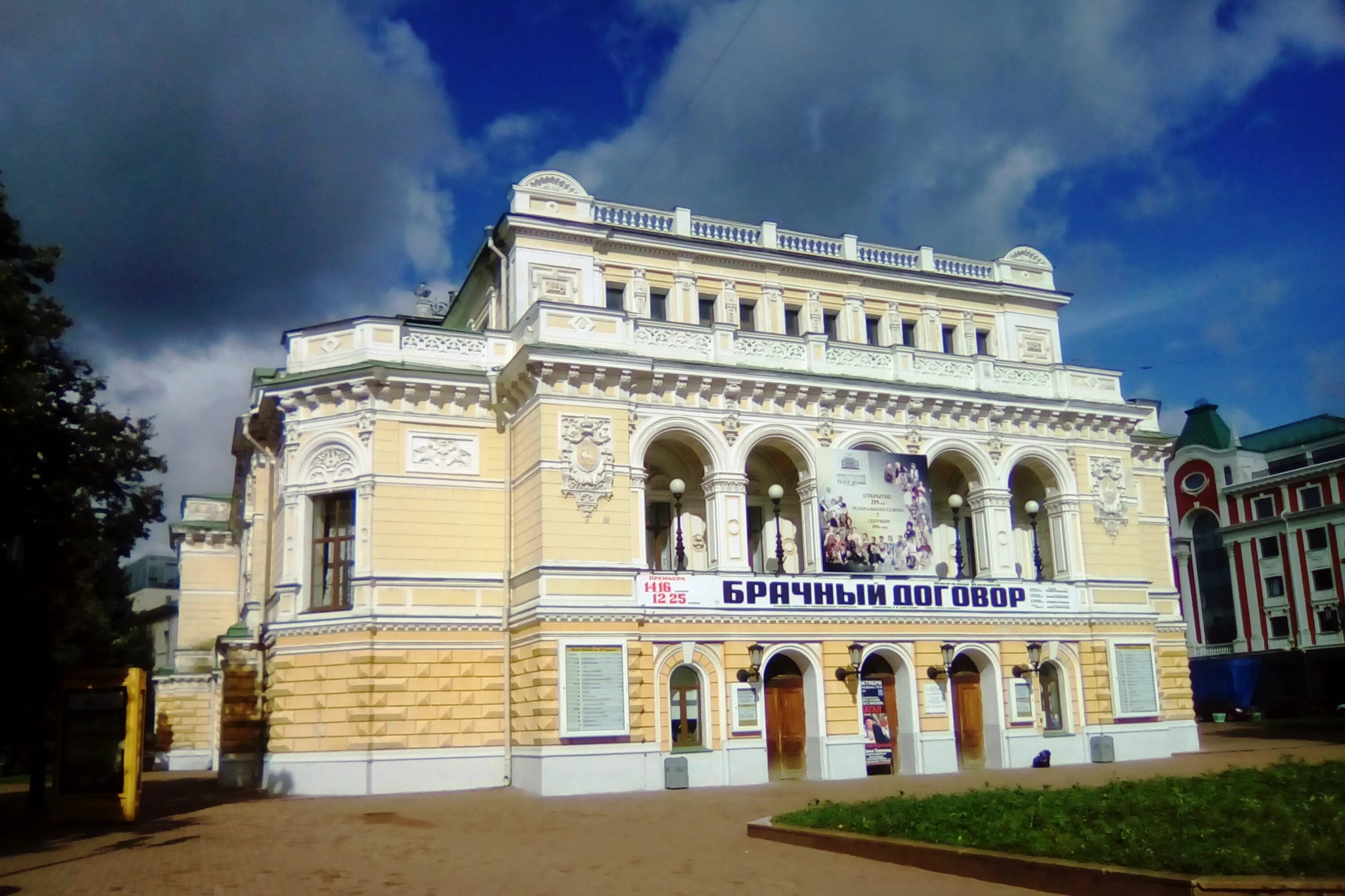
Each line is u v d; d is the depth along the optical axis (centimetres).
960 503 3681
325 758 3064
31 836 2230
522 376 3197
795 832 1862
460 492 3303
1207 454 8706
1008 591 3678
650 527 3556
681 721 3181
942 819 1800
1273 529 8150
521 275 3569
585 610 3048
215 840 2122
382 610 3131
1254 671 7975
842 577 3412
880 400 3616
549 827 2247
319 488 3272
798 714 3372
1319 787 1986
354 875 1669
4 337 2289
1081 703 3747
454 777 3114
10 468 2475
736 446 3384
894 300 4141
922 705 3459
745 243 3938
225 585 5034
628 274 3734
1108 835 1537
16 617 2495
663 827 2188
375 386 3238
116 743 2456
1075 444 3966
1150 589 4234
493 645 3244
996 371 3888
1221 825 1577
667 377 3300
